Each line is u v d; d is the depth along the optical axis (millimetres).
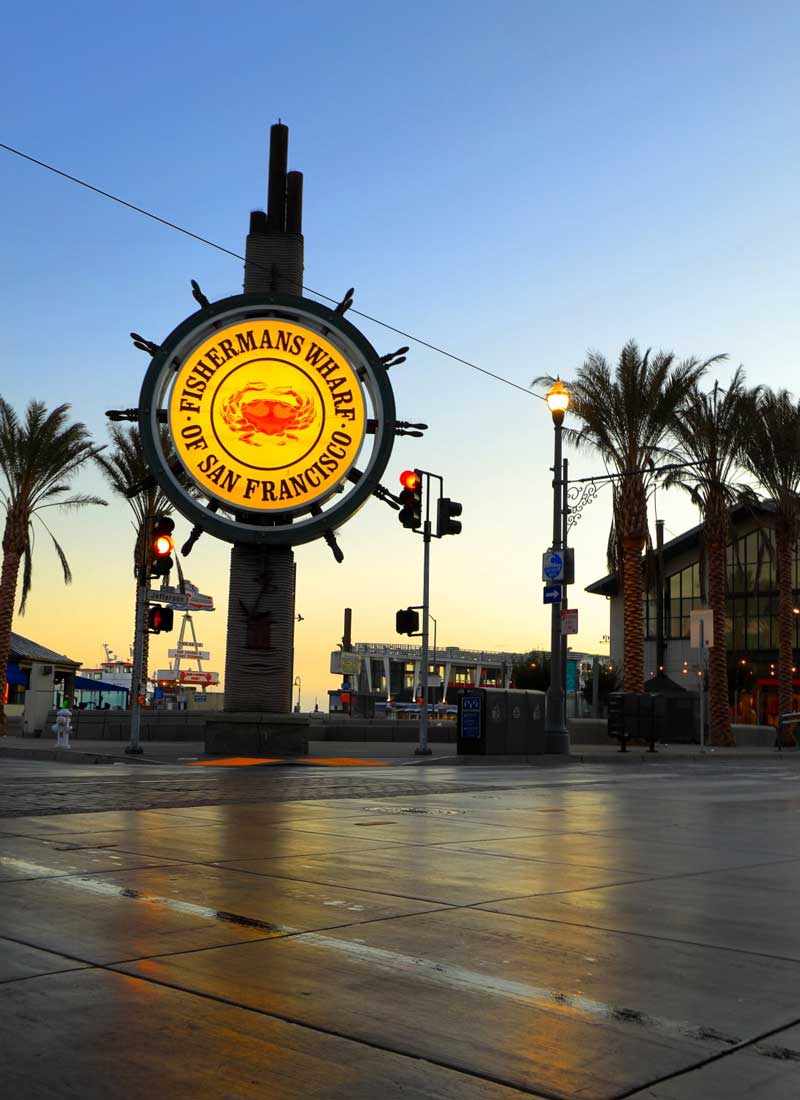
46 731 36188
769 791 17219
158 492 44219
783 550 47094
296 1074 3572
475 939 5590
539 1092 3449
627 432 39562
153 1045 3826
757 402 45375
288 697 25359
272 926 5805
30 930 5586
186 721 33625
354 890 6934
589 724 40969
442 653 151000
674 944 5578
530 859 8578
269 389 25469
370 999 4445
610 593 67062
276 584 25328
